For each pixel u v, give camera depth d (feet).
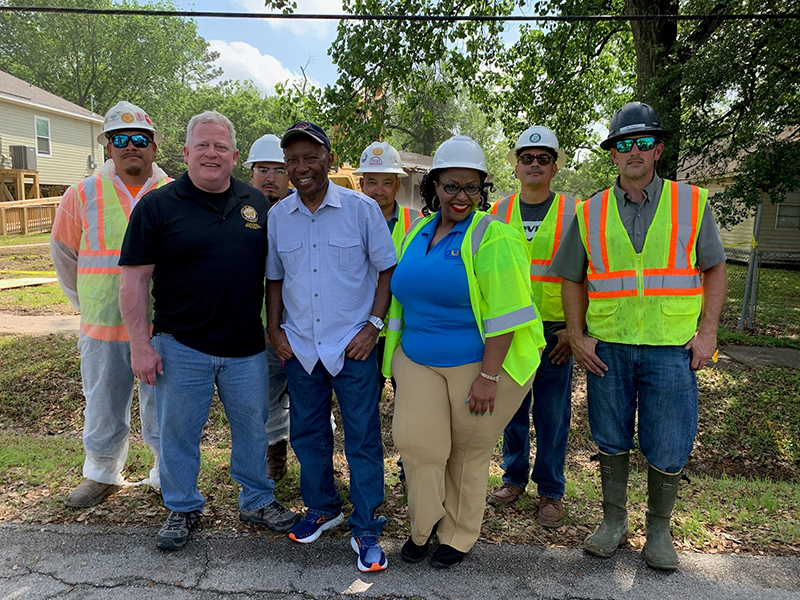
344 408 9.63
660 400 9.42
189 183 9.50
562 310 11.05
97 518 10.50
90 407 11.16
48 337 24.57
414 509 9.16
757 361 25.89
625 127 9.26
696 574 9.26
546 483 10.94
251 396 9.96
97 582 8.68
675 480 9.57
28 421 18.60
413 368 9.20
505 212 11.74
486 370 8.64
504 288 8.51
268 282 10.18
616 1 35.01
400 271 9.22
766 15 21.11
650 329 9.38
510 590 8.79
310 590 8.66
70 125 81.76
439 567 9.27
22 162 69.87
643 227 9.46
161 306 9.67
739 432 20.13
